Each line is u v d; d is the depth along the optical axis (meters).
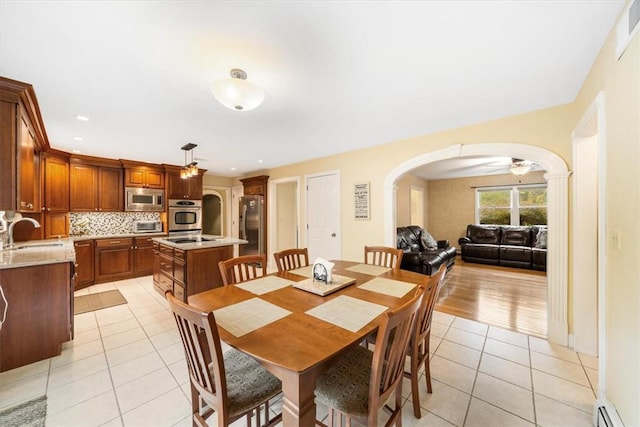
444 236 7.46
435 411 1.61
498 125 2.74
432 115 2.65
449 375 1.96
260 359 0.96
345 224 4.22
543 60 1.71
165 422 1.52
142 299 3.59
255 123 2.84
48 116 2.58
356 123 2.87
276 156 4.51
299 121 2.80
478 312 3.14
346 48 1.57
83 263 4.05
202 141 3.53
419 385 1.86
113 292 3.88
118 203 4.70
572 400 1.70
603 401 1.44
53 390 1.78
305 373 0.90
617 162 1.34
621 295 1.30
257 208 5.62
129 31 1.40
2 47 1.52
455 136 3.03
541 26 1.39
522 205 6.52
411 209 6.86
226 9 1.26
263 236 5.62
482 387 1.82
